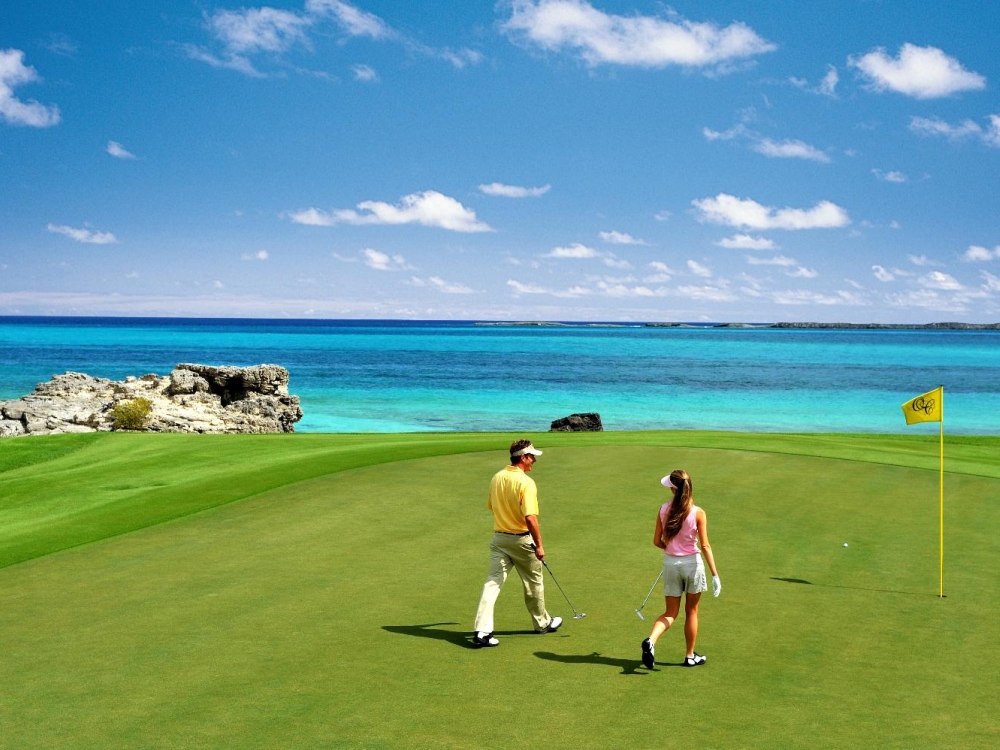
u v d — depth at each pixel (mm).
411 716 6902
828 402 69000
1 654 8578
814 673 8023
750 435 29594
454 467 20047
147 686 7629
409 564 12133
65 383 46750
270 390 47875
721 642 8961
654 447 23344
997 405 67250
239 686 7602
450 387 81000
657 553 12672
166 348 161625
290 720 6820
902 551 13047
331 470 19750
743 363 126562
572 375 98125
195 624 9500
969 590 11008
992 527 14766
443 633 9180
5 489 20438
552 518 14992
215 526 14781
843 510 15977
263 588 10961
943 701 7336
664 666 8211
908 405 12031
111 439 29312
